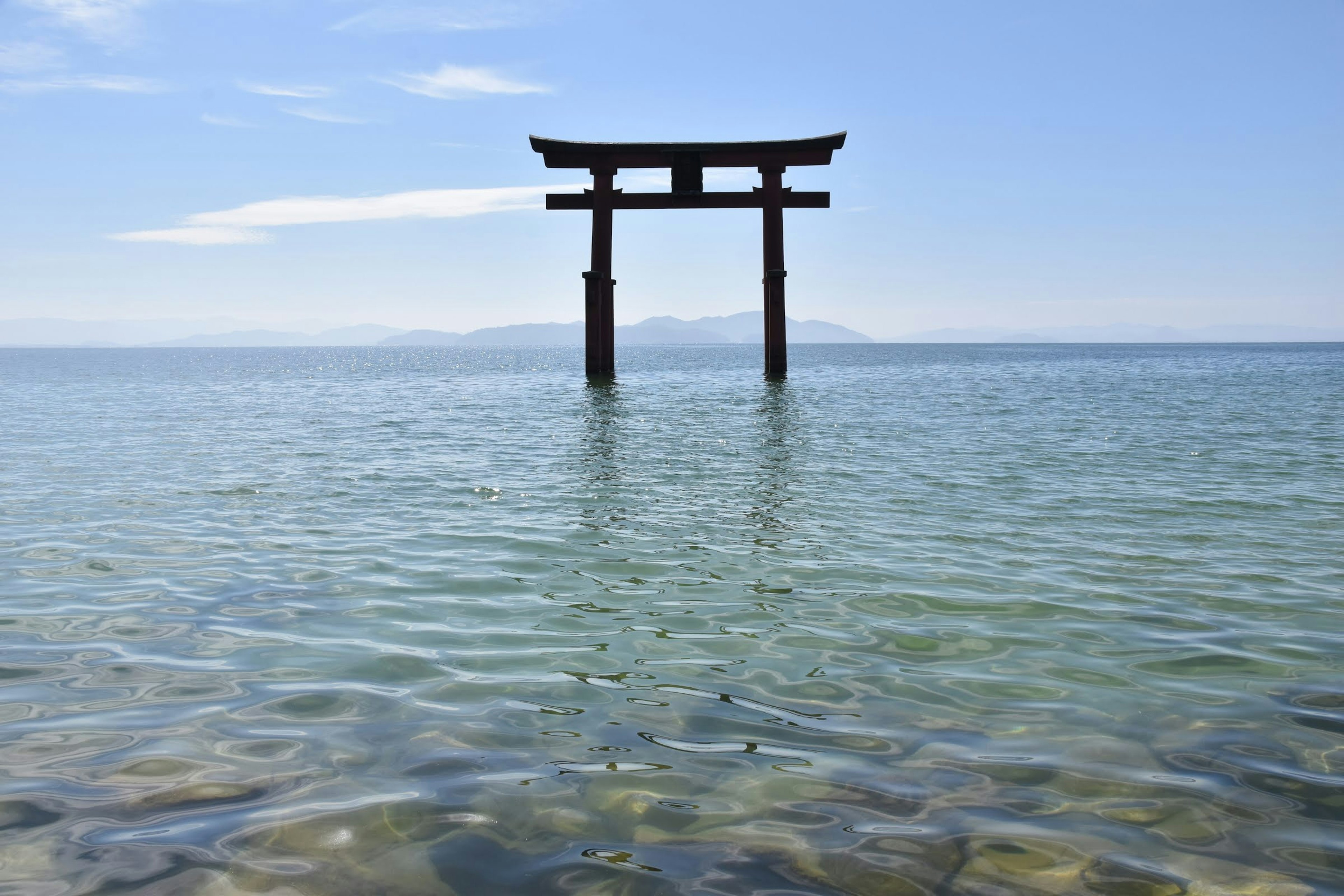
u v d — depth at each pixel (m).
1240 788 3.37
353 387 43.03
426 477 11.90
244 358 174.00
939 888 2.66
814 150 31.25
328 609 5.93
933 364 73.19
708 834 2.98
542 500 10.11
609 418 21.05
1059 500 10.06
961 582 6.65
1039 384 37.84
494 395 32.28
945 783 3.39
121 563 7.23
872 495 10.46
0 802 3.19
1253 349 167.00
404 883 2.67
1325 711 4.20
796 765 3.55
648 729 3.91
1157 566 7.16
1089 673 4.73
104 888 2.63
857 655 5.02
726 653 5.04
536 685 4.50
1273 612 5.91
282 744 3.73
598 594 6.31
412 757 3.60
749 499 10.19
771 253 32.28
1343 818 3.13
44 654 4.97
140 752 3.64
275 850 2.86
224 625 5.57
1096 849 2.90
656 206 31.95
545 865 2.78
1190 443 15.51
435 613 5.83
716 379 40.50
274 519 9.11
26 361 131.75
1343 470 12.35
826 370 57.28
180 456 14.39
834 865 2.79
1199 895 2.63
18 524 8.87
